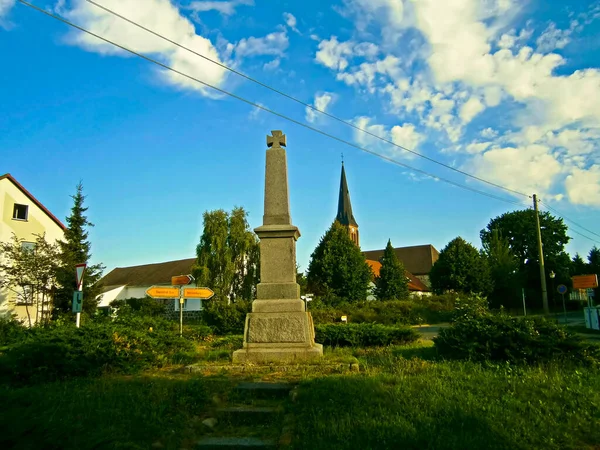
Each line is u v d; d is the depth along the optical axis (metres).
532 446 5.57
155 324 17.22
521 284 54.09
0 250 26.59
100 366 9.08
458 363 9.52
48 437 5.02
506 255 53.75
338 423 5.96
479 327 10.27
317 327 14.48
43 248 26.48
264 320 9.77
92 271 30.95
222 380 7.98
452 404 6.66
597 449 5.67
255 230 10.27
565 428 6.11
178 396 7.06
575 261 69.69
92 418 6.04
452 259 51.69
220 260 40.38
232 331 26.83
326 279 48.34
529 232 60.19
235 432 6.12
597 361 9.41
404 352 11.67
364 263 49.78
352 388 7.15
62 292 27.97
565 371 8.86
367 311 37.25
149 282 57.81
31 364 8.66
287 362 9.20
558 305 55.62
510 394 7.27
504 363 9.51
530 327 10.10
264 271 10.17
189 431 6.00
